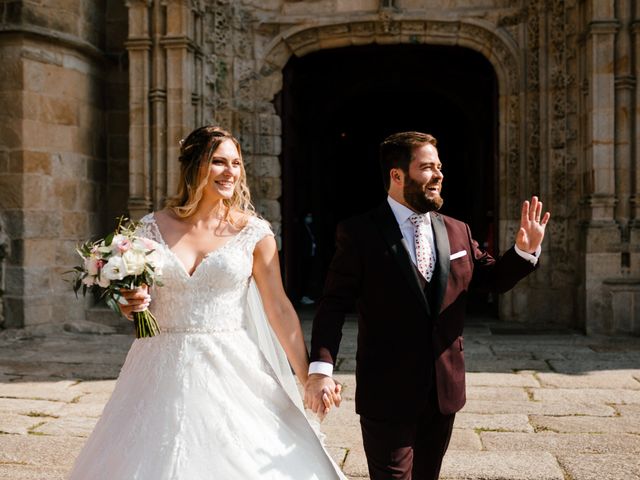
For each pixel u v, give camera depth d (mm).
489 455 4469
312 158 16672
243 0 10992
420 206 2764
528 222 2779
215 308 2799
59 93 9945
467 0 10680
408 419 2668
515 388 6238
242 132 11055
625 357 7613
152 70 10180
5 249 9398
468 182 19109
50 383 6500
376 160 23047
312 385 2678
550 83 10180
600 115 9203
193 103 10438
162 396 2662
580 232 9539
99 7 10781
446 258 2773
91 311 10172
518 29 10516
